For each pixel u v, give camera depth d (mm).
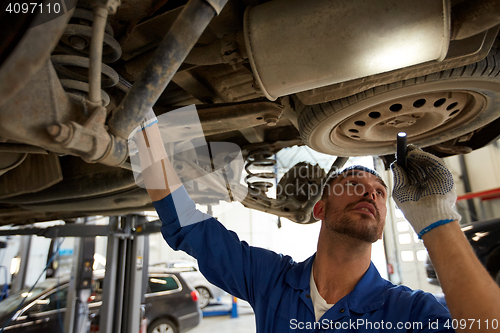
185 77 1212
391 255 6250
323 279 848
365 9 759
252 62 863
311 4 798
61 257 5758
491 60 929
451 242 631
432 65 875
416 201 700
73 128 523
